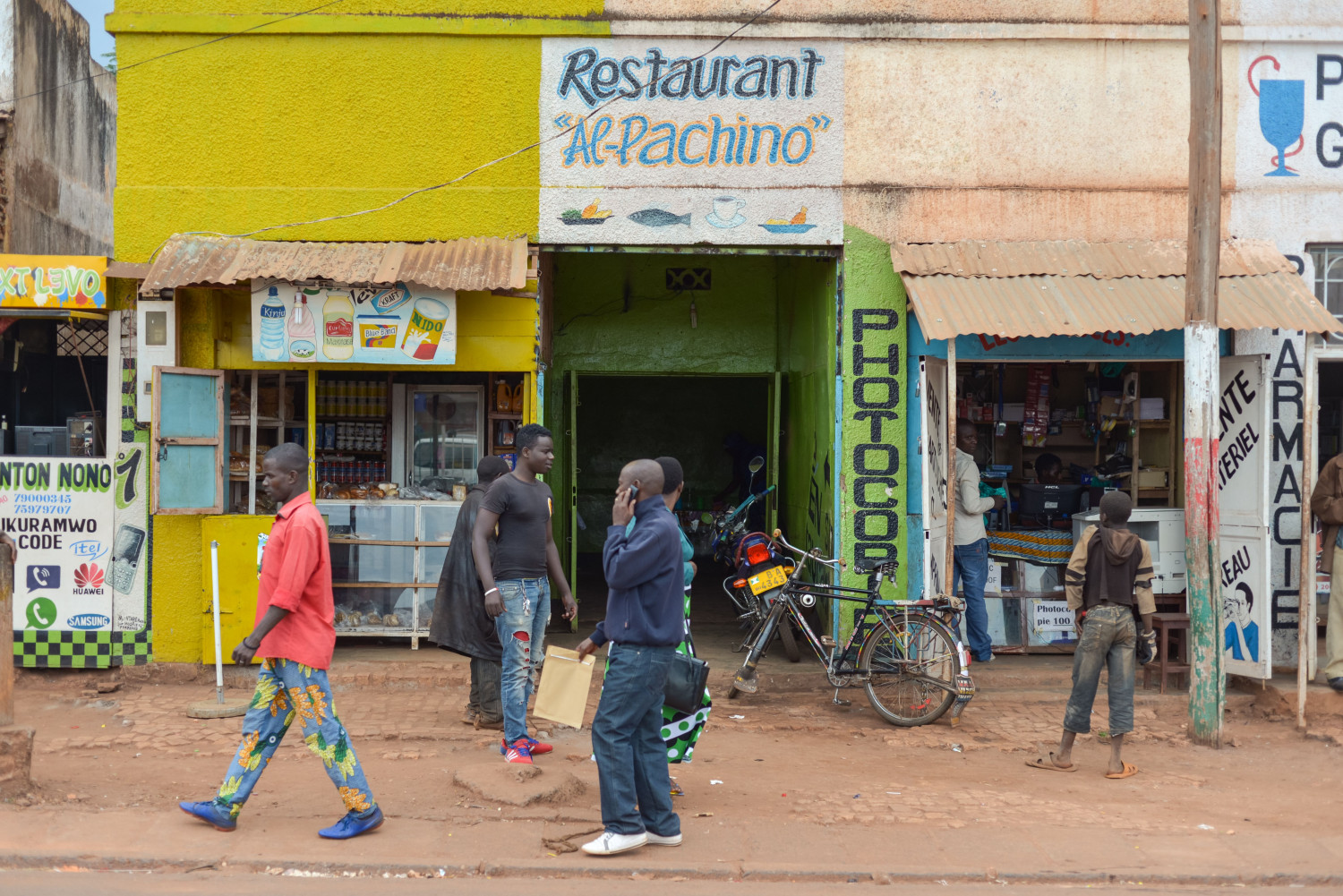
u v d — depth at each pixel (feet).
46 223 34.81
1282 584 26.76
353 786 15.96
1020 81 26.63
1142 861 15.83
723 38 26.32
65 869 14.92
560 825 16.66
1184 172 26.76
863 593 25.71
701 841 16.34
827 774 20.26
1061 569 29.73
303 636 15.70
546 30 26.22
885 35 26.37
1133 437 29.86
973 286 24.75
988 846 16.38
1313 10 26.58
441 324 24.88
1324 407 31.96
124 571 25.99
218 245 25.67
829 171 26.48
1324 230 26.71
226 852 15.34
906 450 26.73
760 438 50.39
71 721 23.13
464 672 26.17
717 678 26.86
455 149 26.35
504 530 19.85
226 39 26.17
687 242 26.37
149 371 25.49
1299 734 23.94
